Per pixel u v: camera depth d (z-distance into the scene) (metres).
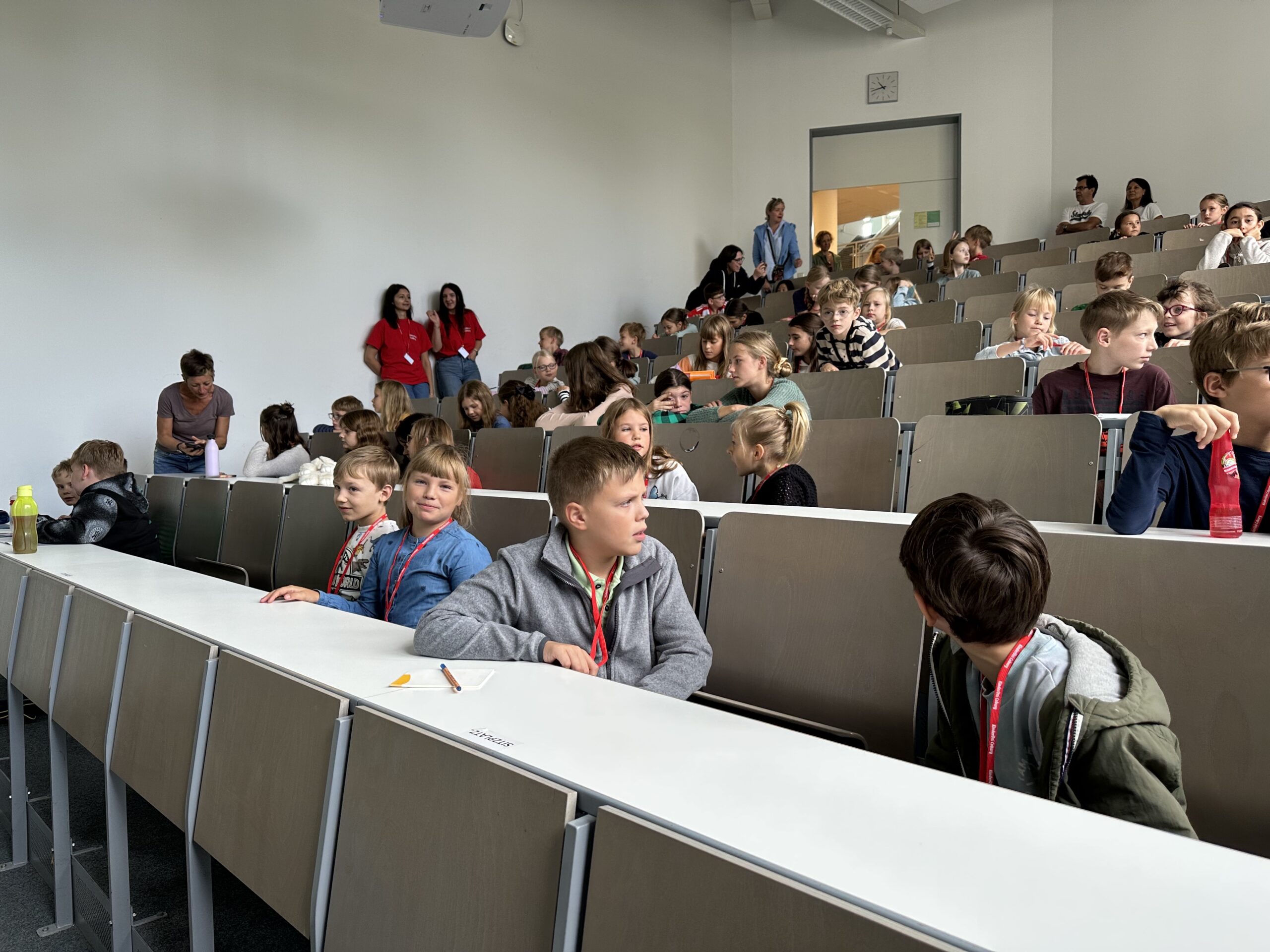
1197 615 1.13
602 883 0.68
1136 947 0.50
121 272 5.16
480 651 1.18
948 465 2.17
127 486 3.14
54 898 1.82
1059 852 0.62
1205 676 1.11
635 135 8.38
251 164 5.71
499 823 0.77
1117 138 7.99
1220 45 7.52
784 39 9.24
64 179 4.95
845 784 0.75
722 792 0.73
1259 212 6.36
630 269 8.33
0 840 2.08
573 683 1.06
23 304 4.80
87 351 5.03
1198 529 1.40
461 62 6.92
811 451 2.50
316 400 6.04
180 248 5.40
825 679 1.43
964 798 0.72
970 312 4.57
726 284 7.90
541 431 3.34
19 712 1.97
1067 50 8.22
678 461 2.63
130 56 5.20
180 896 1.75
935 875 0.59
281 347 5.86
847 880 0.58
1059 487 1.99
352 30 6.24
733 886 0.60
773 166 9.30
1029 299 3.35
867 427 2.40
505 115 7.24
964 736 1.04
